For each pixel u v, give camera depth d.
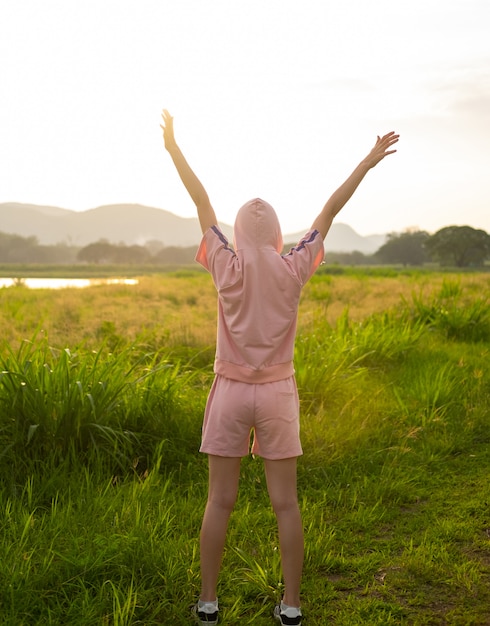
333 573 3.21
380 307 12.77
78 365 4.85
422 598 2.94
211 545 2.69
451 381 6.53
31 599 2.75
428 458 4.82
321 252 2.87
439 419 5.39
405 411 5.73
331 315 11.37
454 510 3.94
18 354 4.67
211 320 11.11
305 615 2.83
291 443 2.69
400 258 196.75
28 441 3.98
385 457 4.83
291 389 2.74
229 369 2.70
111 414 4.55
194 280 25.09
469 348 9.14
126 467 4.38
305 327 9.45
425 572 3.12
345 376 6.57
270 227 2.76
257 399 2.65
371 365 7.75
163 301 15.79
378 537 3.62
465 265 150.50
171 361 7.69
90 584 2.91
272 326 2.66
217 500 2.72
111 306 13.81
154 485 4.01
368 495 4.11
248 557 3.20
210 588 2.71
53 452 4.18
